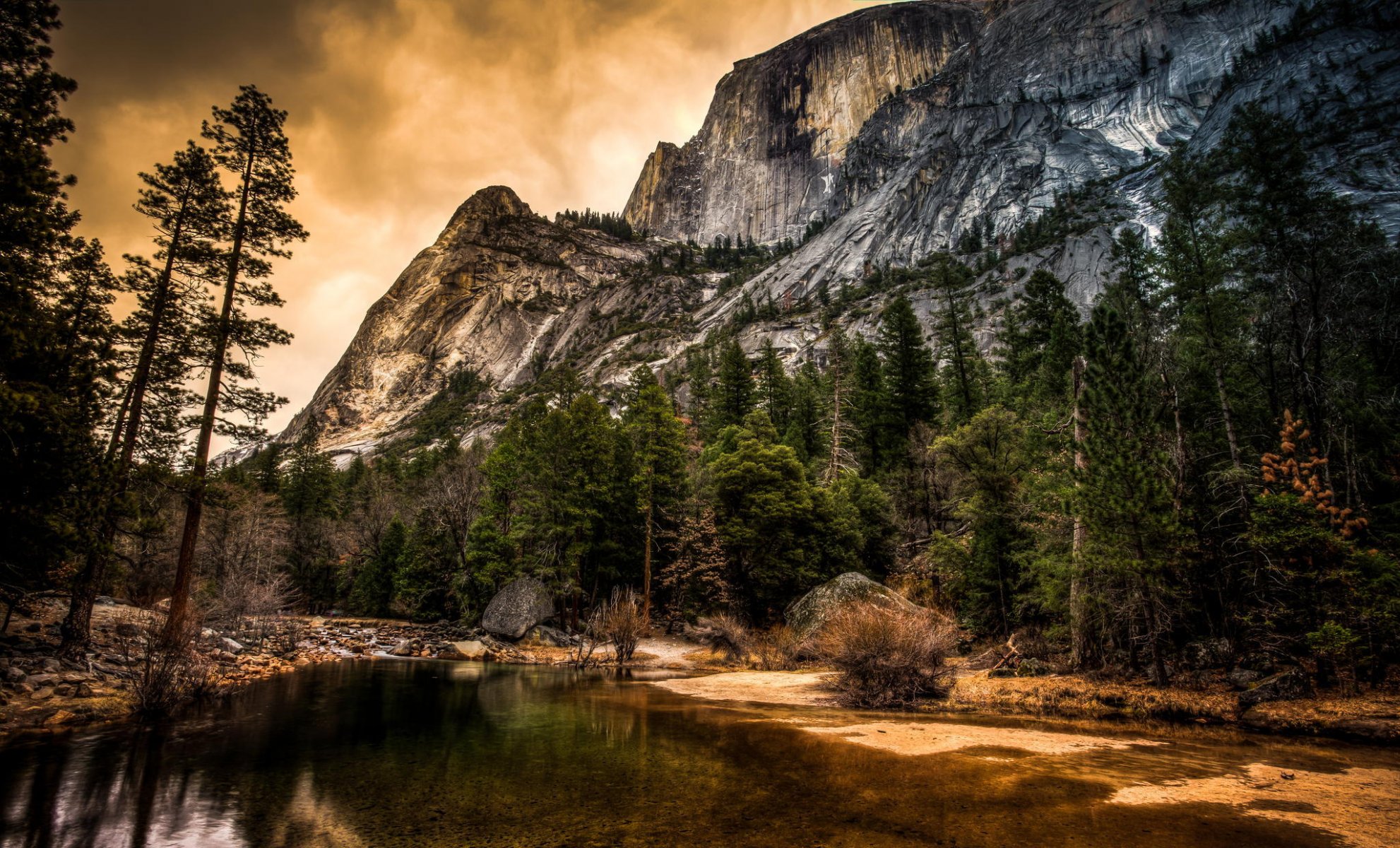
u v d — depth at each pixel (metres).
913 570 27.97
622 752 9.02
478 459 65.00
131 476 15.95
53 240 10.98
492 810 6.38
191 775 7.81
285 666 20.50
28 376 12.08
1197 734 10.51
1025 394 33.47
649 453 37.34
